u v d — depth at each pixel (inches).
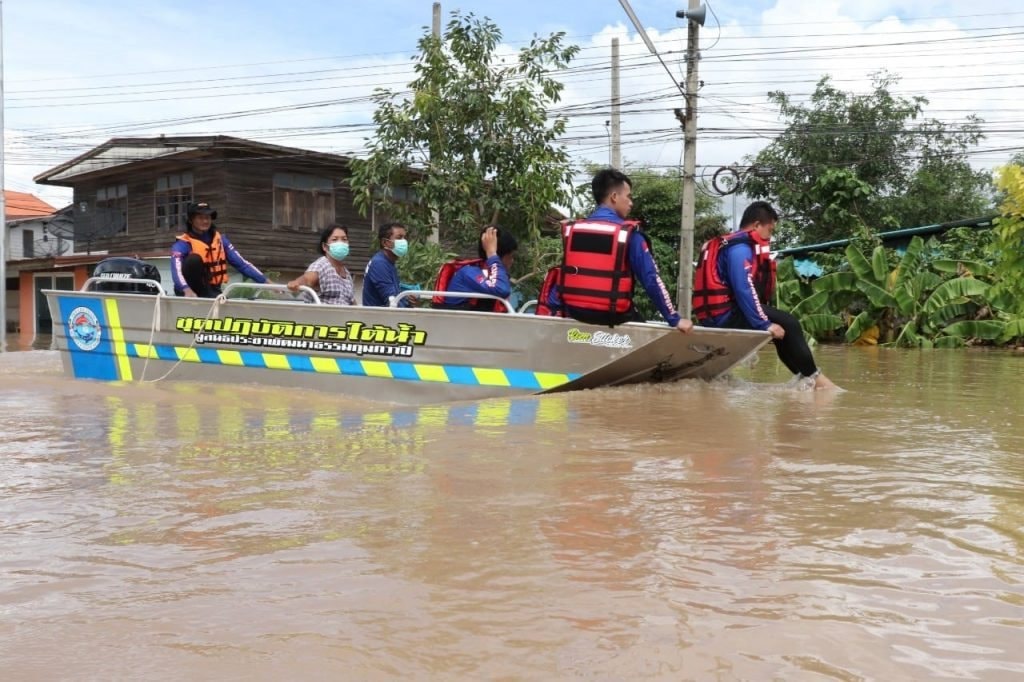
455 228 501.0
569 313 228.2
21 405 217.8
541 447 147.6
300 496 114.3
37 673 64.4
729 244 261.1
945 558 87.0
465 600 77.1
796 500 110.3
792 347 254.5
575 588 79.6
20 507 110.8
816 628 70.1
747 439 156.2
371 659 65.8
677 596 77.2
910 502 109.0
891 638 68.1
